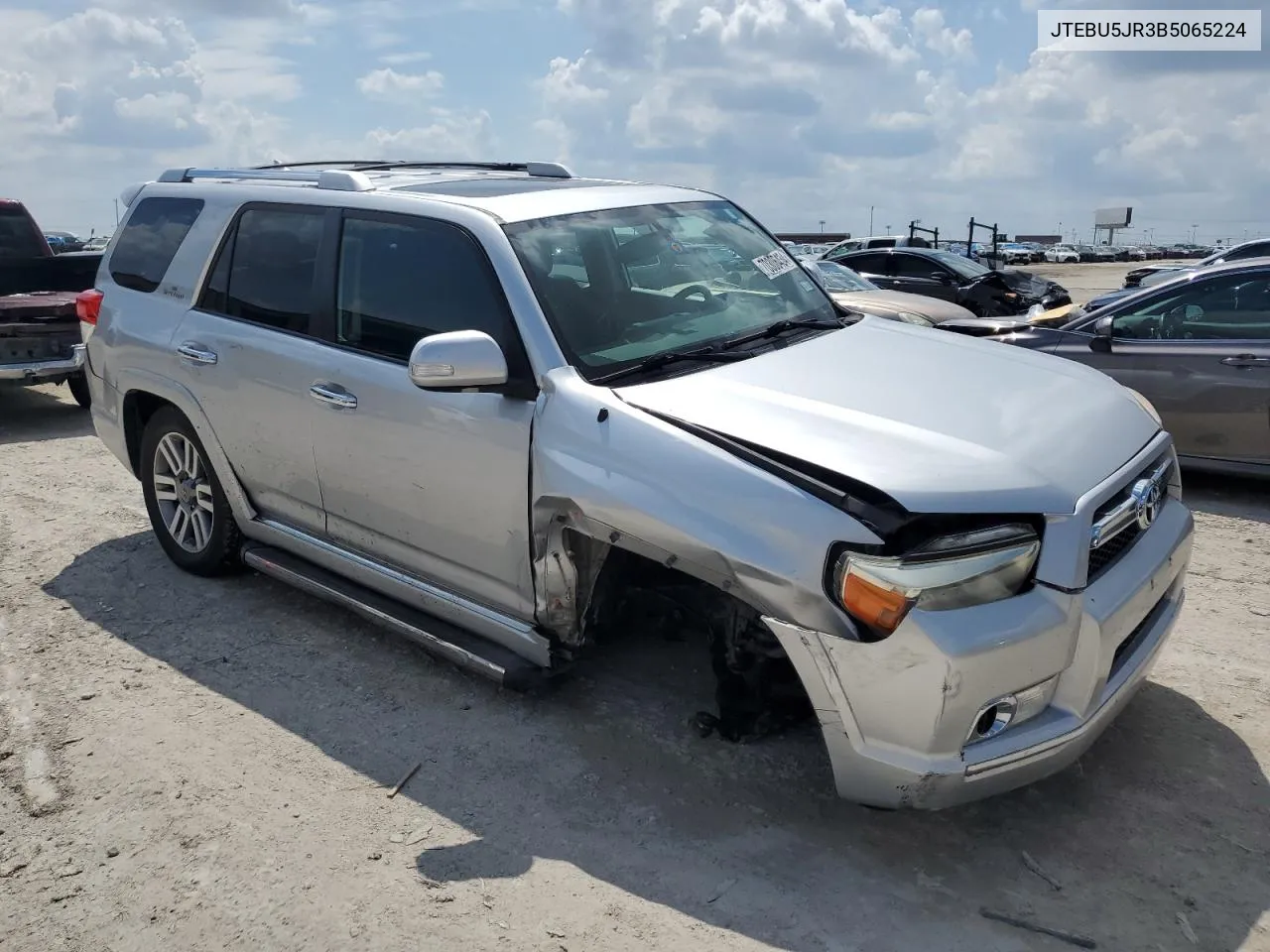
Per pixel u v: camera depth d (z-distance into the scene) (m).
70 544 5.76
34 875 3.05
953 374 3.58
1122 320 7.15
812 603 2.81
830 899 2.87
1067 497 2.89
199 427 4.74
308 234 4.33
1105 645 2.92
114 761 3.61
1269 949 2.66
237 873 3.03
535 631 3.62
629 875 2.99
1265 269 6.60
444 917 2.83
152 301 5.01
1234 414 6.61
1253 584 5.17
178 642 4.52
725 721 3.59
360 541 4.21
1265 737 3.64
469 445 3.60
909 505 2.74
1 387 11.28
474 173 4.91
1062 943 2.70
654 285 3.93
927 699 2.73
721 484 2.99
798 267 4.62
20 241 10.35
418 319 3.86
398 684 4.11
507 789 3.40
